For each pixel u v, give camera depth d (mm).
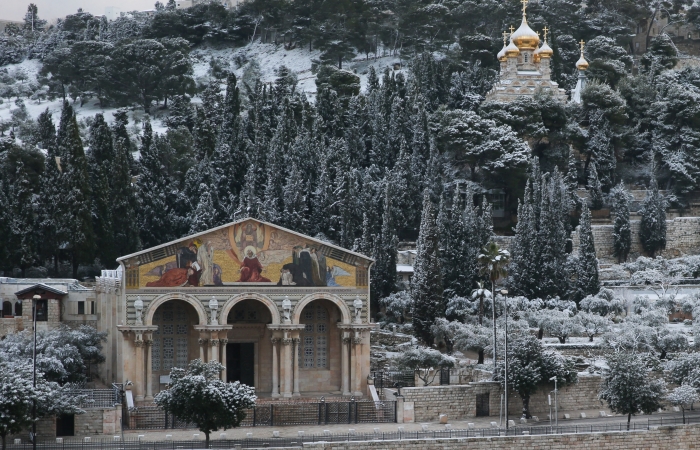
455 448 198750
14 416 187250
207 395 196500
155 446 191375
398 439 198750
